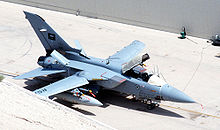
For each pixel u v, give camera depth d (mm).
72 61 86500
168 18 146750
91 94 78812
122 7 156125
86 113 75562
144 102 81312
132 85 78000
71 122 58500
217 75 102000
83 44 124438
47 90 72000
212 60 115062
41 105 62875
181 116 76688
